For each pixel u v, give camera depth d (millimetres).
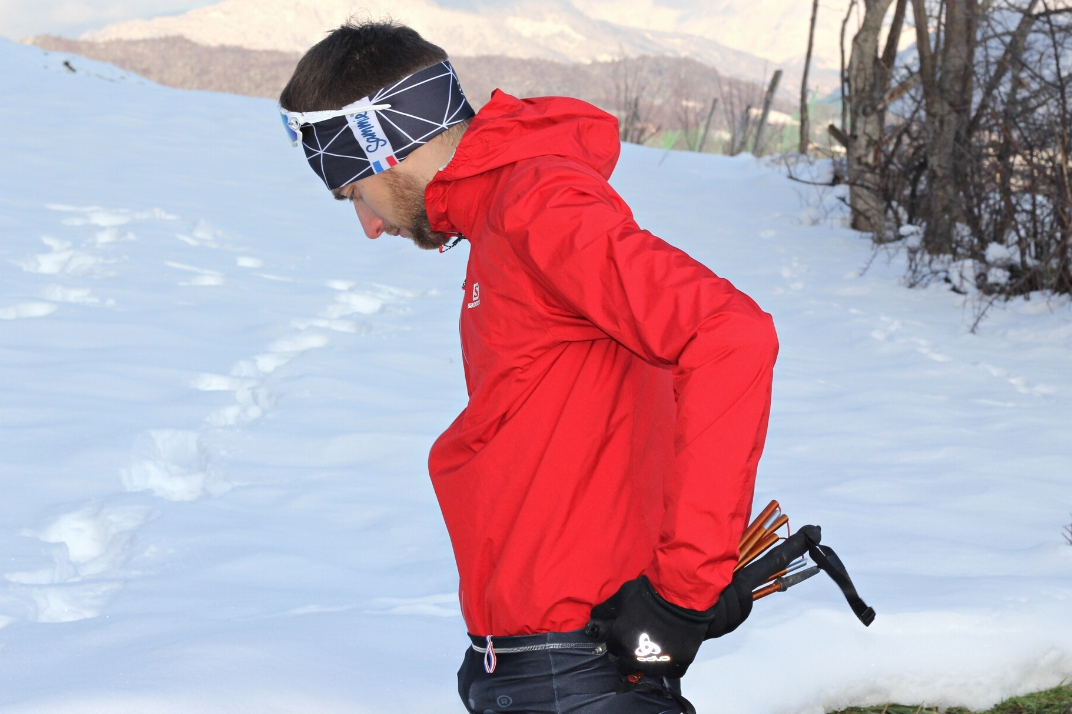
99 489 3412
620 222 1248
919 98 9406
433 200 1441
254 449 3904
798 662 2330
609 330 1240
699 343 1145
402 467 3777
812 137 16906
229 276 6625
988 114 7824
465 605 1455
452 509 1442
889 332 6539
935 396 5211
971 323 6922
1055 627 2514
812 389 5219
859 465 4062
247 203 8969
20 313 5395
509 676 1383
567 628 1354
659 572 1173
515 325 1349
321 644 2215
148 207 8211
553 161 1328
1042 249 7531
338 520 3264
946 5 8383
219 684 1918
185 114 12750
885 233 9562
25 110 11438
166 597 2605
